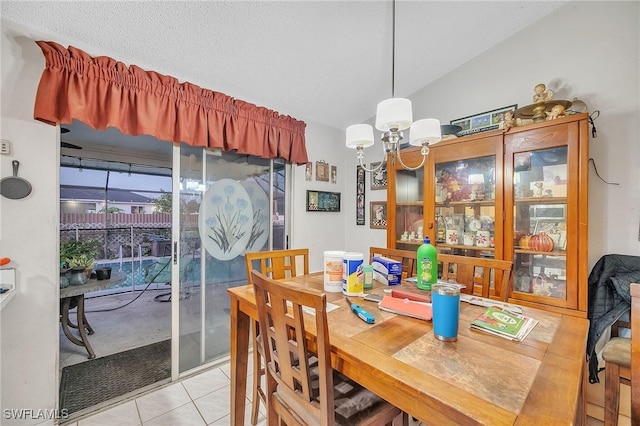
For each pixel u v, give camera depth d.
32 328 1.53
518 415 0.57
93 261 2.52
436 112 2.66
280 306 0.93
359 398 1.01
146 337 2.78
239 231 2.50
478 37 2.20
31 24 1.49
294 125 2.72
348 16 1.78
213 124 2.11
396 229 2.57
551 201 1.79
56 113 1.50
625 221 1.76
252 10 1.62
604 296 1.65
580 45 1.91
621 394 1.59
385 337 0.94
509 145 1.93
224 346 2.40
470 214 2.23
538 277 1.89
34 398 1.53
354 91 2.63
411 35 2.06
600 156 1.83
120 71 1.71
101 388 1.95
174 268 2.10
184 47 1.79
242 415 1.51
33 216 1.53
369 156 3.20
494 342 0.90
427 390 0.65
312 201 3.05
